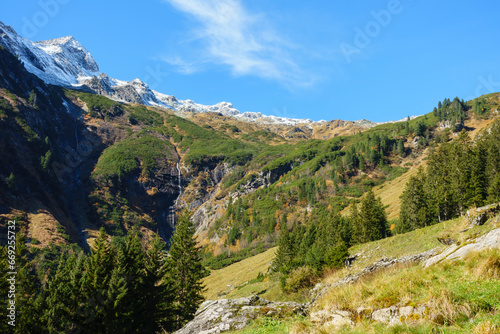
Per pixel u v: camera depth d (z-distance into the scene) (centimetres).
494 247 902
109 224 17362
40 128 19625
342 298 980
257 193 19438
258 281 6297
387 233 6812
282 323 1138
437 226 2934
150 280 3091
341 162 17525
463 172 6381
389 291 874
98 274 2691
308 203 15650
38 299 3203
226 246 15038
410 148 18625
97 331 2425
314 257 3431
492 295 676
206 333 1291
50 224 12694
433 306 696
